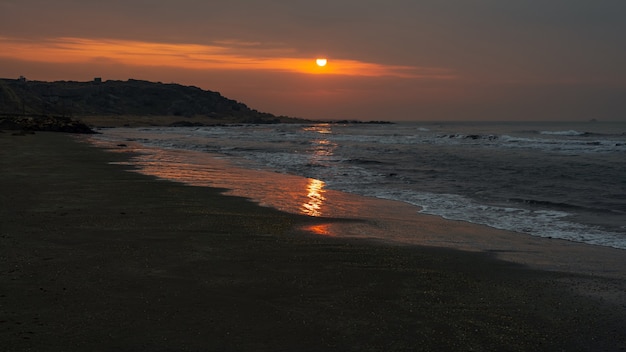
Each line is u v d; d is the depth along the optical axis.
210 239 9.12
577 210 14.04
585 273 7.80
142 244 8.46
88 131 72.81
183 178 19.11
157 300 5.79
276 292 6.29
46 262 7.14
